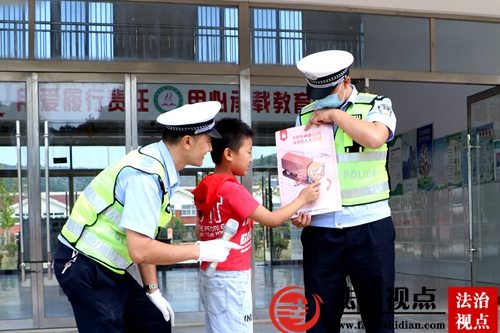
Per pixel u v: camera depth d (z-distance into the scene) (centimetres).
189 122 203
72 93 450
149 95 456
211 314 234
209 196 234
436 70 496
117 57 453
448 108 761
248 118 462
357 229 230
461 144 731
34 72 445
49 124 448
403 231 909
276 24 471
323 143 229
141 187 195
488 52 507
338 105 227
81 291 201
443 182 781
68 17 448
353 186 230
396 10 487
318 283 236
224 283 229
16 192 444
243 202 228
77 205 208
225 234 219
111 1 453
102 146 453
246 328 231
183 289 459
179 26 460
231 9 467
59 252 208
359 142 219
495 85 513
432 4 486
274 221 222
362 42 483
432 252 816
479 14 499
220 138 216
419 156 850
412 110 869
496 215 533
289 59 472
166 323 228
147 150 206
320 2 470
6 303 439
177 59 459
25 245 443
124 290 210
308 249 238
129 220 192
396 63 489
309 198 226
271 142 468
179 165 210
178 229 456
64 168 448
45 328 440
